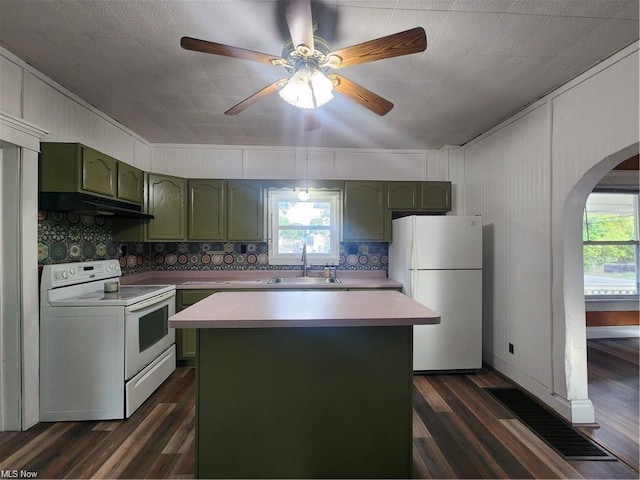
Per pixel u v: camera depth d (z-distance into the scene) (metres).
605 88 1.85
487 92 2.28
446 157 3.56
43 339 2.08
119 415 2.12
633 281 4.03
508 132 2.73
